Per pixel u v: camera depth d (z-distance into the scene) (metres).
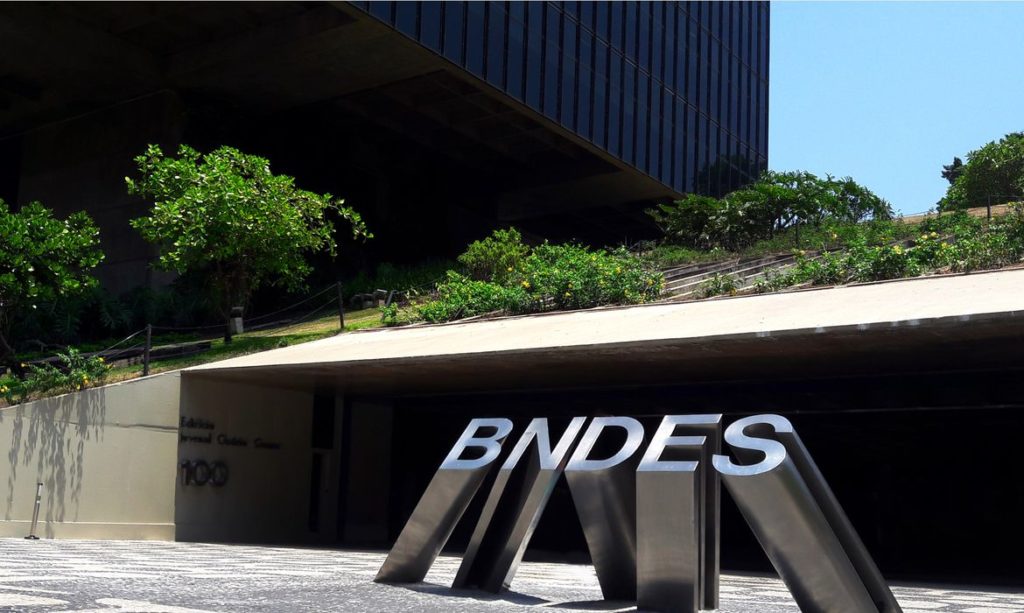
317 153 42.84
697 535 6.89
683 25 52.06
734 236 36.72
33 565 9.56
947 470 18.64
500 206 54.72
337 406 23.39
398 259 46.06
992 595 11.14
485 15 37.56
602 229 57.84
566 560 17.98
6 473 16.62
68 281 23.20
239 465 20.75
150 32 34.97
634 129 46.72
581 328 17.00
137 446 18.73
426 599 7.07
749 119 58.84
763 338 13.44
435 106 41.25
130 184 26.45
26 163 41.25
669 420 7.47
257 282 27.42
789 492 6.41
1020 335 12.77
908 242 28.53
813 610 6.39
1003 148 48.56
